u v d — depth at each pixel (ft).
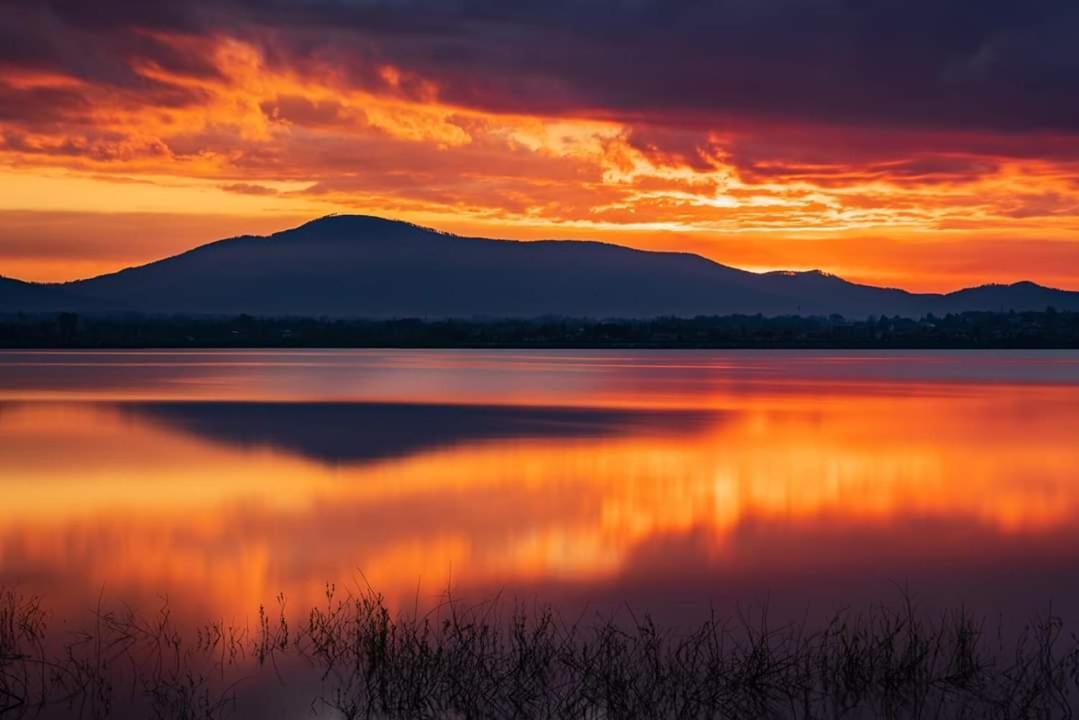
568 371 378.12
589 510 92.38
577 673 48.24
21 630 55.88
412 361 489.67
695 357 590.55
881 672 48.47
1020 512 92.73
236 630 56.03
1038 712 44.80
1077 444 146.72
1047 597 64.34
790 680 47.80
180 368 388.98
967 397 242.58
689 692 46.32
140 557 73.36
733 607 61.57
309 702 46.60
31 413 186.09
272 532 81.87
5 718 45.03
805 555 75.10
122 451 132.05
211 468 117.50
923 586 66.74
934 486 107.96
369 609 55.98
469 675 47.73
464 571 69.72
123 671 50.19
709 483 108.99
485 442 144.05
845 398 238.27
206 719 44.73
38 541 78.38
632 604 61.98
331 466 118.93
